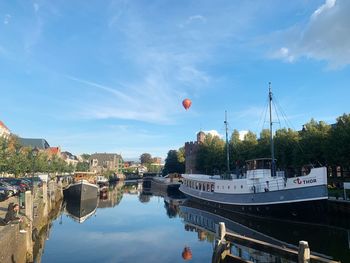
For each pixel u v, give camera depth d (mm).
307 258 10758
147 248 23641
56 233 29281
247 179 36094
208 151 85812
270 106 36625
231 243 13812
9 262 14625
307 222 29875
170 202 55781
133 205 51688
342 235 25156
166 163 134750
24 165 55281
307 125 53469
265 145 58344
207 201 44656
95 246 24203
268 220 32750
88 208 48156
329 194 36875
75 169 126125
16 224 16797
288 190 30859
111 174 146625
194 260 20547
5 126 82938
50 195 39062
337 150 42656
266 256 12484
